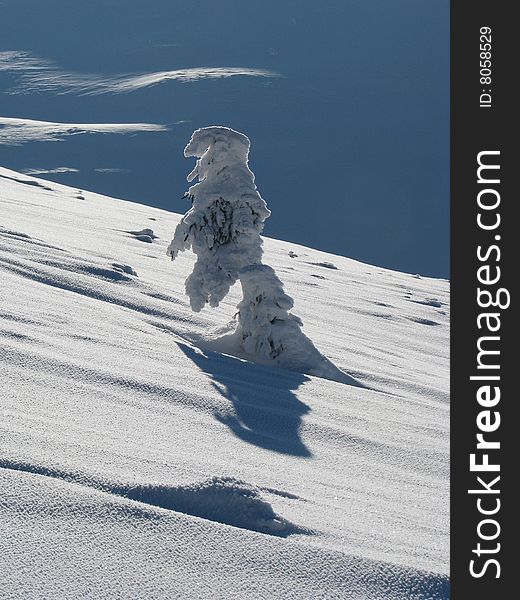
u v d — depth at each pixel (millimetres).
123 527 3871
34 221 20453
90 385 6582
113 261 15281
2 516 3762
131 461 4867
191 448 5598
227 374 8492
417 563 4184
